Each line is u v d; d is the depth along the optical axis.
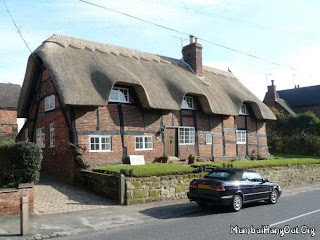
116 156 16.78
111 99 17.08
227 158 22.98
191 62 23.64
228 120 23.53
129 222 9.48
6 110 29.20
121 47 20.61
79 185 14.82
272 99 45.81
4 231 8.26
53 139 17.16
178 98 18.58
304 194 16.47
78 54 17.02
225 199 10.80
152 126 18.64
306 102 48.38
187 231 8.24
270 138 35.69
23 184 10.20
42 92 18.42
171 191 13.61
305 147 33.56
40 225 8.91
